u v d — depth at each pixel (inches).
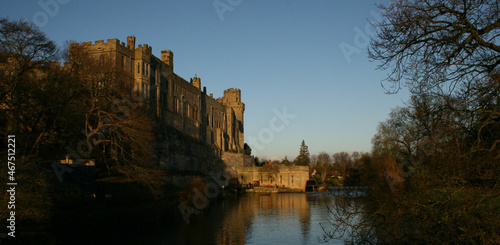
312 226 1758.1
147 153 2028.8
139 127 1824.6
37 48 1471.5
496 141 516.7
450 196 542.6
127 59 2632.9
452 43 495.8
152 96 2992.1
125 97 2038.6
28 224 970.7
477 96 541.0
